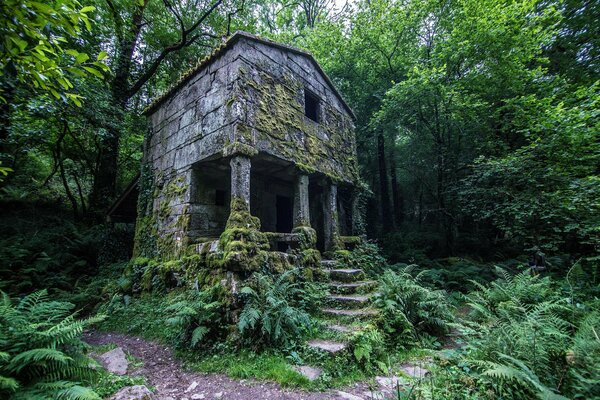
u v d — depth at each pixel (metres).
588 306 4.59
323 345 4.05
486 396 2.72
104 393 2.96
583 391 2.50
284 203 9.73
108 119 9.09
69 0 2.14
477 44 8.98
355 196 9.97
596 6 9.52
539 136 7.31
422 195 17.05
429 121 11.63
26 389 2.48
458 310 7.11
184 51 12.95
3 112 7.27
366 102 13.73
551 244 7.07
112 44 9.70
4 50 2.06
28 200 10.95
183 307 4.39
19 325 3.01
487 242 12.37
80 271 8.78
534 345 2.91
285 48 7.30
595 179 6.26
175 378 3.68
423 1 10.84
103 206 11.12
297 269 5.09
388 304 4.98
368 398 3.11
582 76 9.62
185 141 6.89
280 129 6.61
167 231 6.93
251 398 3.14
